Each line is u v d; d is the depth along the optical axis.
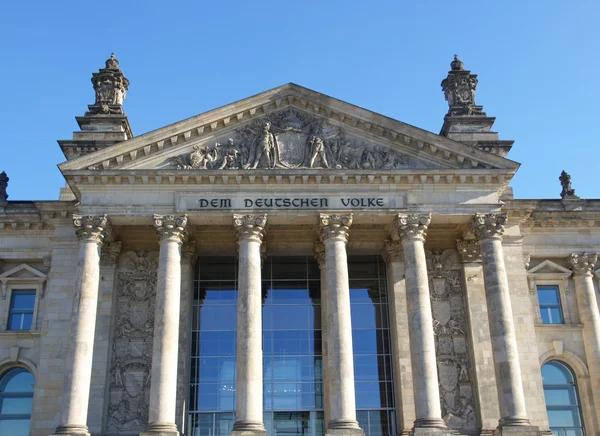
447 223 58.62
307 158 57.78
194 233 60.12
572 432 60.34
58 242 60.28
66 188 63.38
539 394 56.81
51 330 57.56
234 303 62.25
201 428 58.34
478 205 56.72
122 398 56.31
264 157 57.38
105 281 58.50
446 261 61.78
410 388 57.16
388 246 61.34
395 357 59.34
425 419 50.53
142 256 60.53
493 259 55.25
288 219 56.41
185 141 58.03
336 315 53.19
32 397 59.62
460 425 56.53
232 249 62.47
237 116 58.75
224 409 58.97
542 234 64.88
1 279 61.53
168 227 54.97
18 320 61.50
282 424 58.78
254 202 56.06
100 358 56.31
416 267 54.59
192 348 60.53
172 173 55.91
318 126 59.06
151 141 56.91
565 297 63.56
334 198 56.47
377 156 58.16
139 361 57.38
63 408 50.06
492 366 57.53
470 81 67.88
